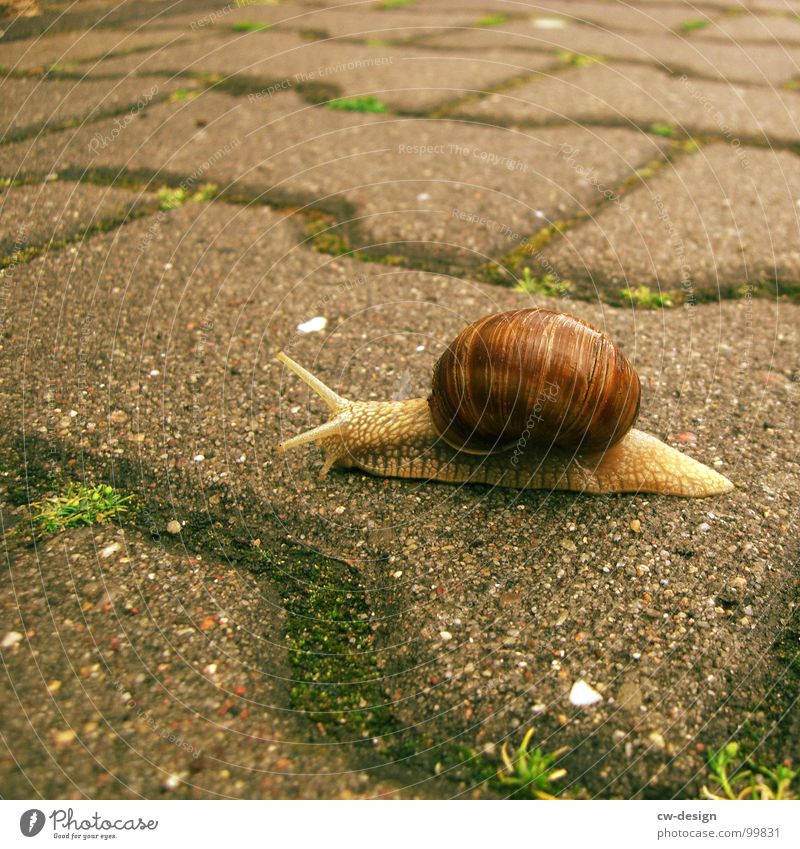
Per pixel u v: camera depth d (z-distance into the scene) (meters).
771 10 0.51
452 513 0.15
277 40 0.39
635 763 0.11
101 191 0.25
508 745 0.12
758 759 0.11
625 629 0.13
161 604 0.13
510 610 0.13
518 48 0.40
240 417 0.17
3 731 0.11
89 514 0.15
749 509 0.15
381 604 0.13
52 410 0.17
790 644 0.13
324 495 0.16
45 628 0.13
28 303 0.20
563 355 0.14
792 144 0.30
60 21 0.40
